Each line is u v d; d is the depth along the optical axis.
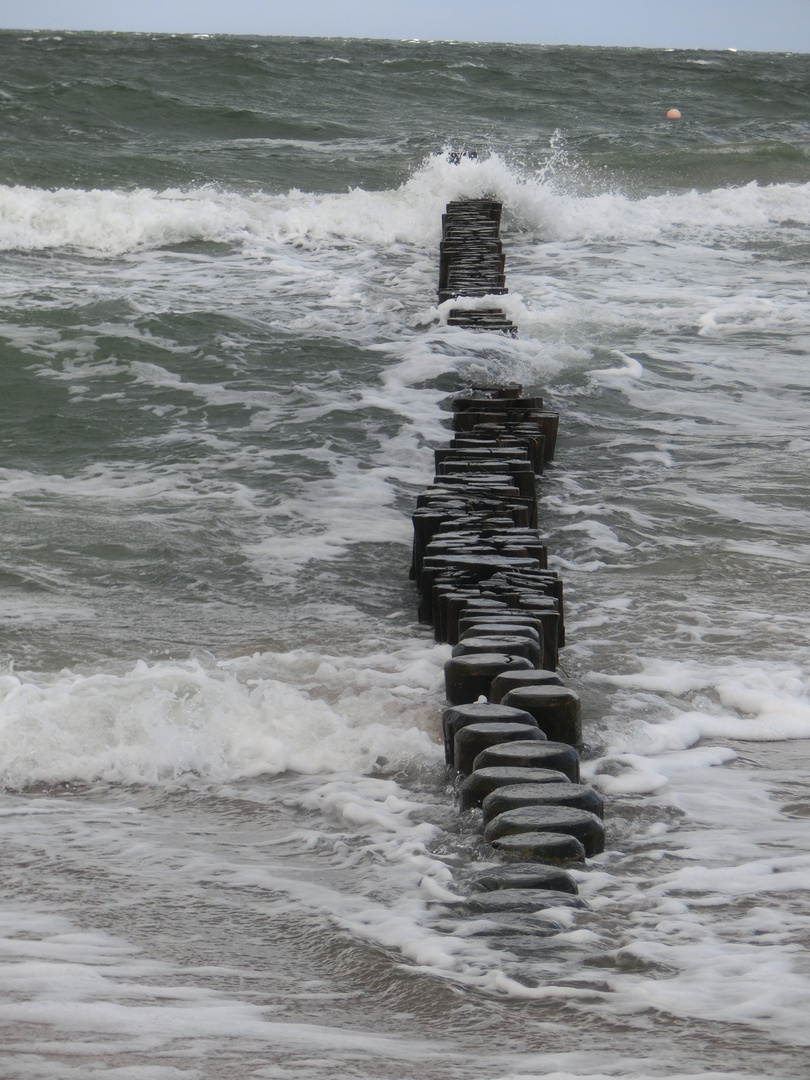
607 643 22.42
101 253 67.50
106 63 158.88
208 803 15.64
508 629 19.44
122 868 12.94
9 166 86.00
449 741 16.59
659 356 49.16
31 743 16.91
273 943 10.75
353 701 18.86
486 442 32.12
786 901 11.78
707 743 18.17
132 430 38.28
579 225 80.31
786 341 52.09
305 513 31.16
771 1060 7.48
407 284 63.03
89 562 26.92
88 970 9.41
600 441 38.88
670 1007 8.70
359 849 13.74
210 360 45.84
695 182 96.81
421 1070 7.13
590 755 17.20
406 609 24.89
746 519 31.22
